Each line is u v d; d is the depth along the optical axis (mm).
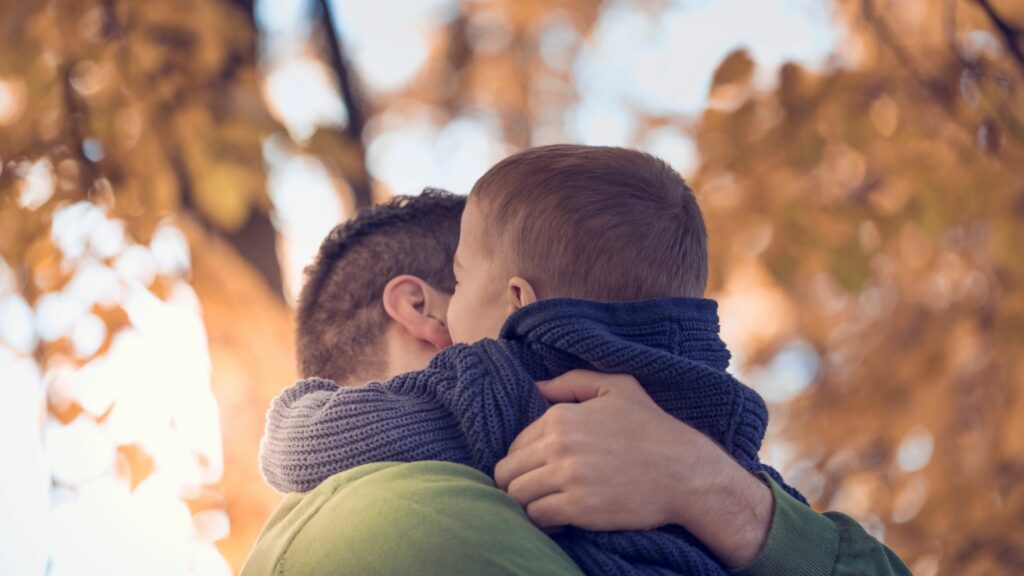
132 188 3160
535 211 1411
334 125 3158
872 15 3441
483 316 1444
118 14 3246
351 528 1251
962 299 4664
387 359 1788
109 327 3176
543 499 1268
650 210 1413
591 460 1271
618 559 1254
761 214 3705
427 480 1272
